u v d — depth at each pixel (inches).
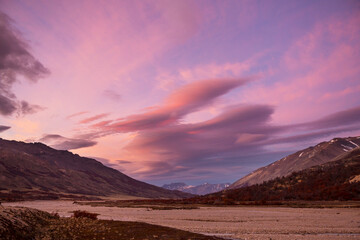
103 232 1753.2
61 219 2448.3
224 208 4928.6
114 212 4220.0
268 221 2635.3
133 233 1706.4
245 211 4072.3
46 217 2268.7
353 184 6766.7
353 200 5836.6
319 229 2009.1
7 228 1289.4
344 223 2390.5
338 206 4569.4
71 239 1504.7
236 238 1637.6
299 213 3528.5
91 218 2723.9
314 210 3981.3
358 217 2903.5
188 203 6929.1
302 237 1665.8
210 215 3403.1
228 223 2474.2
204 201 7194.9
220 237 1620.3
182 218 3016.7
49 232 1643.7
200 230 1971.0
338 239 1604.3
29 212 1973.4
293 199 6702.8
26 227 1482.5
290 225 2288.4
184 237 1562.5
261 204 5585.6
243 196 7632.9
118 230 1833.2
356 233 1849.2
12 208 1812.3
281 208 4608.8
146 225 2082.9
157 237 1562.5
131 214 3727.9
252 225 2304.4
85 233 1711.4
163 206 5846.5
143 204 7165.4
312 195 6712.6
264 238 1628.9
